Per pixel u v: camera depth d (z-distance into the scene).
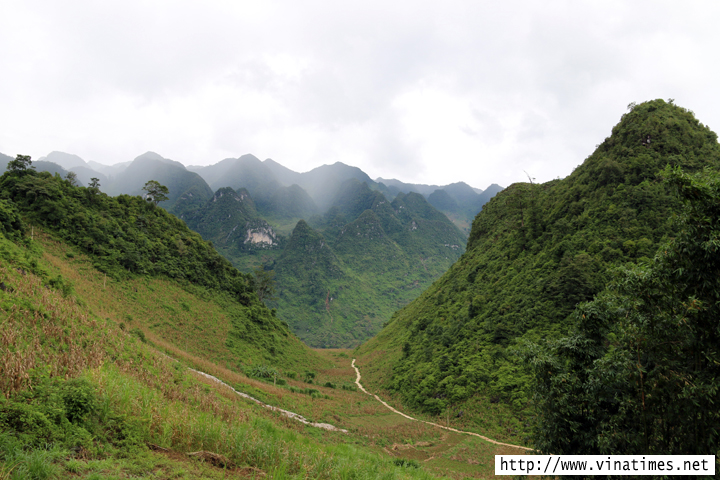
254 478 8.25
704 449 8.41
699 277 8.44
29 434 6.66
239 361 51.56
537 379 12.47
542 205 67.81
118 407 9.38
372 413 41.88
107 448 7.48
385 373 66.81
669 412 9.09
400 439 32.28
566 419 10.87
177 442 9.18
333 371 72.94
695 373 8.75
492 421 36.75
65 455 6.57
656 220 42.53
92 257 54.31
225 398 21.97
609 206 48.38
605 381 10.09
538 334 41.06
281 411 27.72
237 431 10.66
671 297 9.13
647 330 9.51
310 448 12.77
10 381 8.21
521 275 54.25
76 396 8.12
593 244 44.97
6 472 5.54
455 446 31.88
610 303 11.12
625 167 51.00
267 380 45.62
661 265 9.33
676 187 8.97
